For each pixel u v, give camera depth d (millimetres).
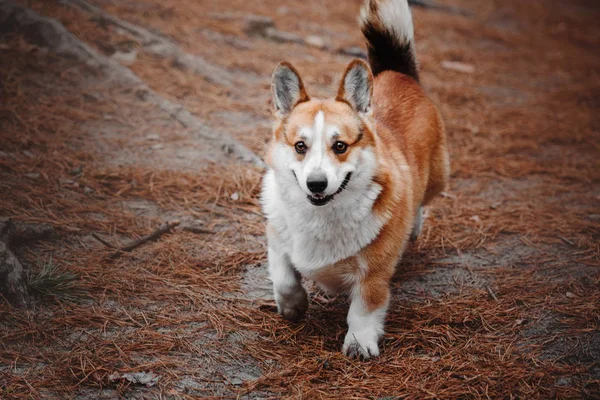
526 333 4770
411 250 5934
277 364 4344
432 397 4062
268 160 4484
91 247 5402
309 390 4070
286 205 4426
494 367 4359
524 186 7492
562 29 15898
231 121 8148
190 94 8648
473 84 11055
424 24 13969
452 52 12422
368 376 4270
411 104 5504
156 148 7152
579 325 4859
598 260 5836
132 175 6520
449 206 6840
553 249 6051
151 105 7938
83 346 4277
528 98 10703
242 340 4551
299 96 4434
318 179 4012
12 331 4332
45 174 6227
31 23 8430
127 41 9227
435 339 4676
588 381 4250
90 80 8109
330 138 4160
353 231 4363
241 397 3986
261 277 5375
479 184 7469
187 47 10055
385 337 4684
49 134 6961
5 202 5656
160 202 6223
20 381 3926
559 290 5328
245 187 6621
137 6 10984
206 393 4008
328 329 4785
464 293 5270
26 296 4605
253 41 10992
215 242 5773
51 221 5547
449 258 5836
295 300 4727
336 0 14328
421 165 5277
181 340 4457
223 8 12055
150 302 4852
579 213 6828
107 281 4980
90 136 7129
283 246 4605
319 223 4359
